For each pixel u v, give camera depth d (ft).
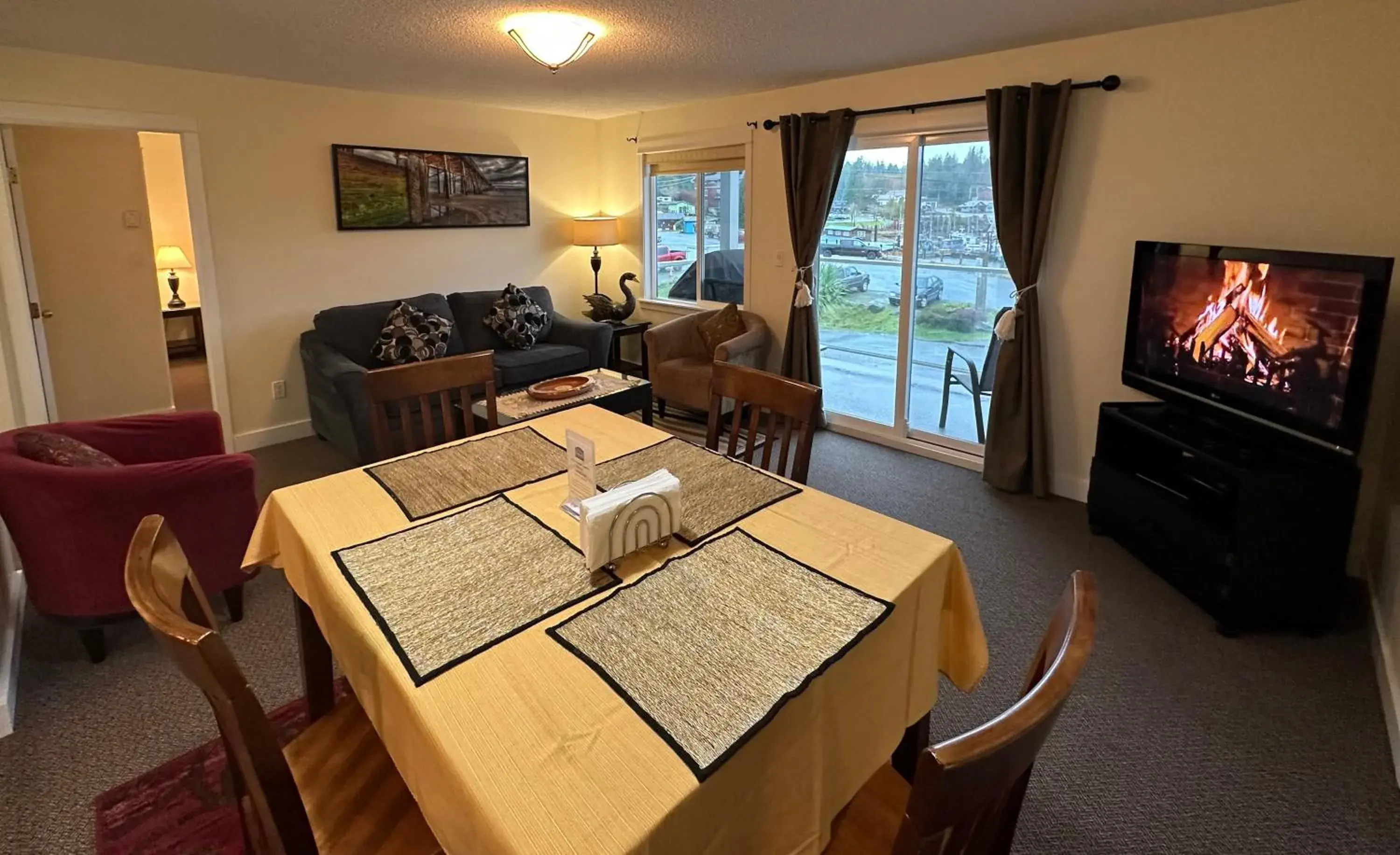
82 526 7.36
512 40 11.06
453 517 5.24
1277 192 9.68
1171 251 10.12
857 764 4.04
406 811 4.03
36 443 7.72
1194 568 8.82
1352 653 8.12
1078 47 11.10
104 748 6.68
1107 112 11.00
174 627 2.90
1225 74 9.86
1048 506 12.07
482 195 17.83
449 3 9.19
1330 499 8.04
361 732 4.56
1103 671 7.82
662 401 17.07
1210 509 8.95
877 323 15.29
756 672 3.55
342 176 15.47
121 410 16.37
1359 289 7.61
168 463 7.91
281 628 8.54
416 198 16.67
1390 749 6.68
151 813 5.97
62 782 6.29
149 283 16.31
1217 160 10.10
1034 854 5.65
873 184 14.73
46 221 14.84
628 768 3.00
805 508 5.36
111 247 15.71
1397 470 8.83
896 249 14.55
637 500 4.52
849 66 13.07
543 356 16.30
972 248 13.47
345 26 10.28
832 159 14.30
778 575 4.42
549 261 19.67
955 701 7.36
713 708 3.32
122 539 7.55
